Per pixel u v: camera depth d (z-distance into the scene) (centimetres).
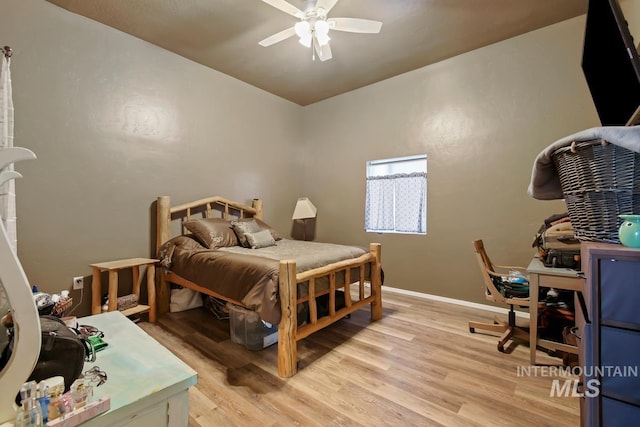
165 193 318
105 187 274
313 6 232
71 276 254
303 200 445
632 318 81
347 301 250
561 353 210
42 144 238
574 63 260
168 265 282
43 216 240
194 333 250
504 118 296
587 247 94
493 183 304
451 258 332
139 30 279
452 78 328
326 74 369
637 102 112
